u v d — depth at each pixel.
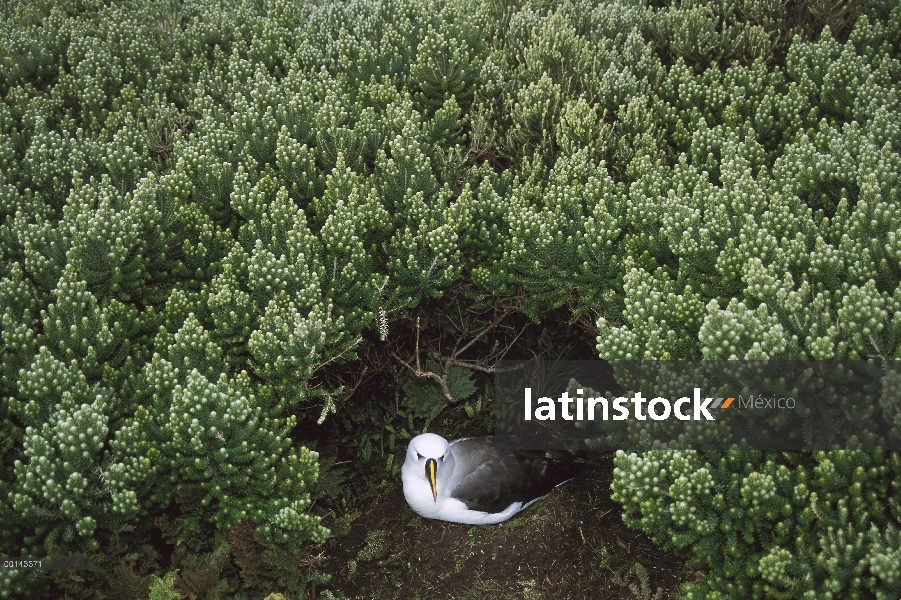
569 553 4.60
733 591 3.36
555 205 4.86
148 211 4.43
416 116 5.34
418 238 4.65
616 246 4.73
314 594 4.34
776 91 5.75
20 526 3.41
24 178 4.94
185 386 4.01
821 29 6.27
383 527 4.86
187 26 6.89
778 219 4.15
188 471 3.71
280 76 6.32
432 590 4.52
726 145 4.89
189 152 4.89
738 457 3.42
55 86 5.78
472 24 6.19
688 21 6.25
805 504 3.32
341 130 5.07
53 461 3.48
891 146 4.62
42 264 4.17
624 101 5.74
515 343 5.59
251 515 3.83
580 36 6.59
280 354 4.07
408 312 4.91
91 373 3.90
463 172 5.38
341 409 5.14
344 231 4.41
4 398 3.71
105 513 3.52
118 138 5.07
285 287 4.37
